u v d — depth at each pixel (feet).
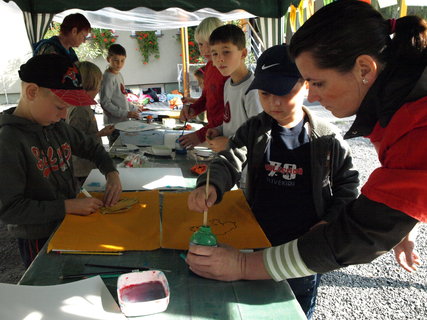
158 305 3.06
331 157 5.18
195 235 3.78
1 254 10.65
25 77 4.95
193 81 34.17
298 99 4.94
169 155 8.16
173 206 5.30
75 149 6.44
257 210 5.39
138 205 5.28
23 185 4.95
